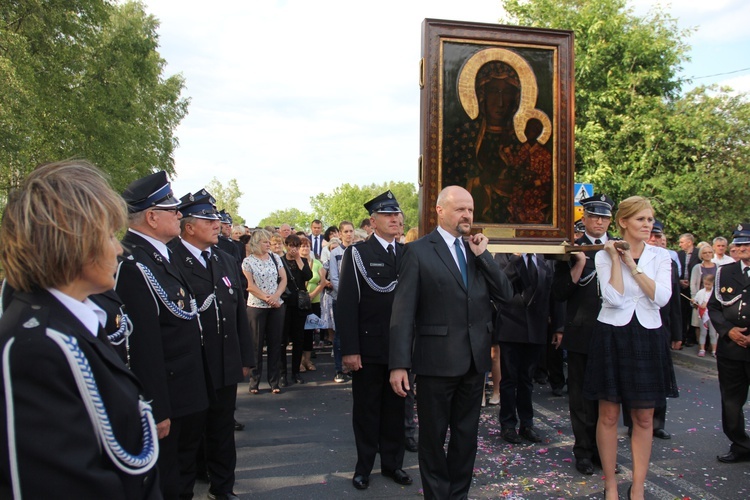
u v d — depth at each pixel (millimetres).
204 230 3754
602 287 3744
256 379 7207
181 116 35094
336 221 80625
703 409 6438
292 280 7582
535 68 4301
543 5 17734
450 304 3430
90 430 1247
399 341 3383
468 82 4164
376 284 4312
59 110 17875
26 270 1304
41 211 1307
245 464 4711
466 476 3492
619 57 17141
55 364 1216
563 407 6594
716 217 15477
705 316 9266
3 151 14195
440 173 4141
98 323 1442
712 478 4375
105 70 20078
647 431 3660
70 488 1191
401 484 4297
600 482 4305
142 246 3180
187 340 3277
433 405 3410
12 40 14727
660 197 16016
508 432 5293
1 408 1181
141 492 1427
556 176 4328
